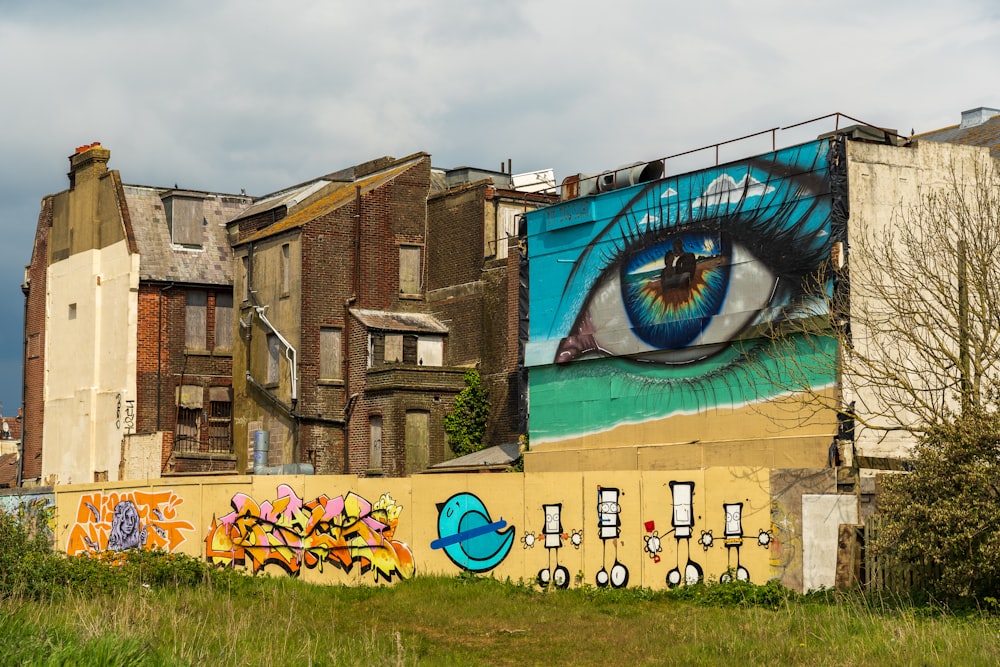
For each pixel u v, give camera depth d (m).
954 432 21.98
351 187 48.22
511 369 41.34
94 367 51.00
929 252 28.34
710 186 31.48
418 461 41.94
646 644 19.94
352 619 23.61
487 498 28.19
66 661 15.49
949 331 26.59
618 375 33.50
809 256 28.84
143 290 49.53
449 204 45.53
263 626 20.72
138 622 18.98
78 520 33.81
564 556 27.19
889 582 22.84
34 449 55.72
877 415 26.56
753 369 29.91
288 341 44.47
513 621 23.23
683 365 31.75
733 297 30.61
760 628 19.83
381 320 44.22
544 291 36.00
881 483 23.19
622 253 33.69
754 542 24.97
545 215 36.09
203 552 30.53
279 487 29.72
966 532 20.91
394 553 28.88
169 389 49.59
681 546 25.84
